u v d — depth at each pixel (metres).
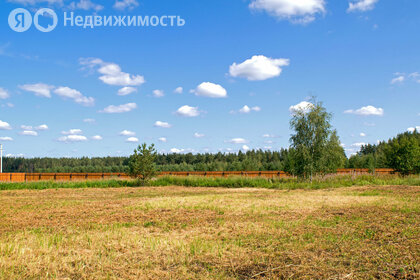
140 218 10.82
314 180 26.44
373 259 6.17
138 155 28.52
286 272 5.63
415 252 6.53
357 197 15.95
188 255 6.48
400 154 31.06
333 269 5.72
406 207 12.05
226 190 23.05
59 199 17.45
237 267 5.86
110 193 21.28
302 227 9.05
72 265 5.95
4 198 18.09
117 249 6.85
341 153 27.59
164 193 21.06
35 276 5.39
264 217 10.73
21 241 7.53
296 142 27.23
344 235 7.98
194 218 10.70
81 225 9.66
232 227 9.12
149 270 5.66
